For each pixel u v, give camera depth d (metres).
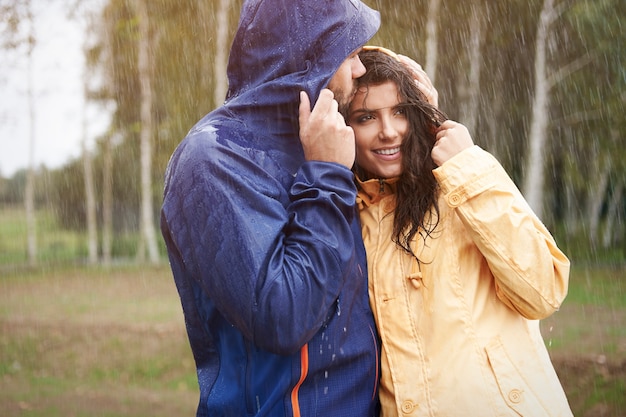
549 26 21.89
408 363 2.05
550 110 24.20
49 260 28.64
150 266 23.70
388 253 2.16
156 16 21.38
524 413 2.00
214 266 1.88
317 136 2.00
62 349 10.59
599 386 7.70
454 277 2.09
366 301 2.11
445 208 2.18
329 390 1.99
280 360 1.95
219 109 2.10
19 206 51.41
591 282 16.77
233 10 19.50
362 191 2.29
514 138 25.95
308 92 2.04
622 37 20.55
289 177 2.07
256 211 1.90
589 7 20.47
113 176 34.38
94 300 15.60
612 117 22.14
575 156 25.62
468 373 2.00
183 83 22.31
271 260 1.84
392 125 2.20
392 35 20.14
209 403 2.04
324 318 1.90
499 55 23.66
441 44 22.30
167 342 10.83
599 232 27.42
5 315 13.55
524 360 2.06
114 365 9.66
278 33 2.07
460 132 2.16
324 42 2.07
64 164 36.16
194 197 1.93
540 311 2.04
